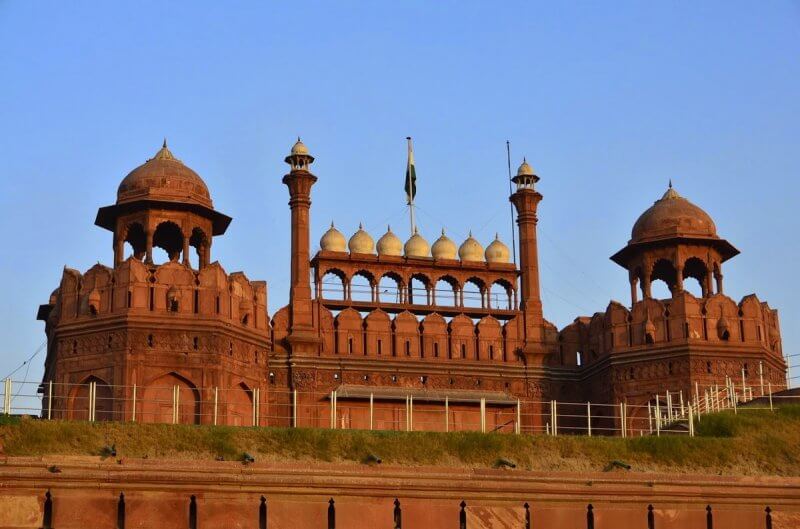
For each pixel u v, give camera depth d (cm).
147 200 4206
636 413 4397
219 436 3462
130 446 3362
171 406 3950
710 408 4206
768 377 4459
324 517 3294
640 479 3531
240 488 3256
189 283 4066
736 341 4412
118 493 3178
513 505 3425
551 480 3475
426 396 4347
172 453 3381
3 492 3098
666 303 4447
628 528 3472
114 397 3909
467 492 3403
